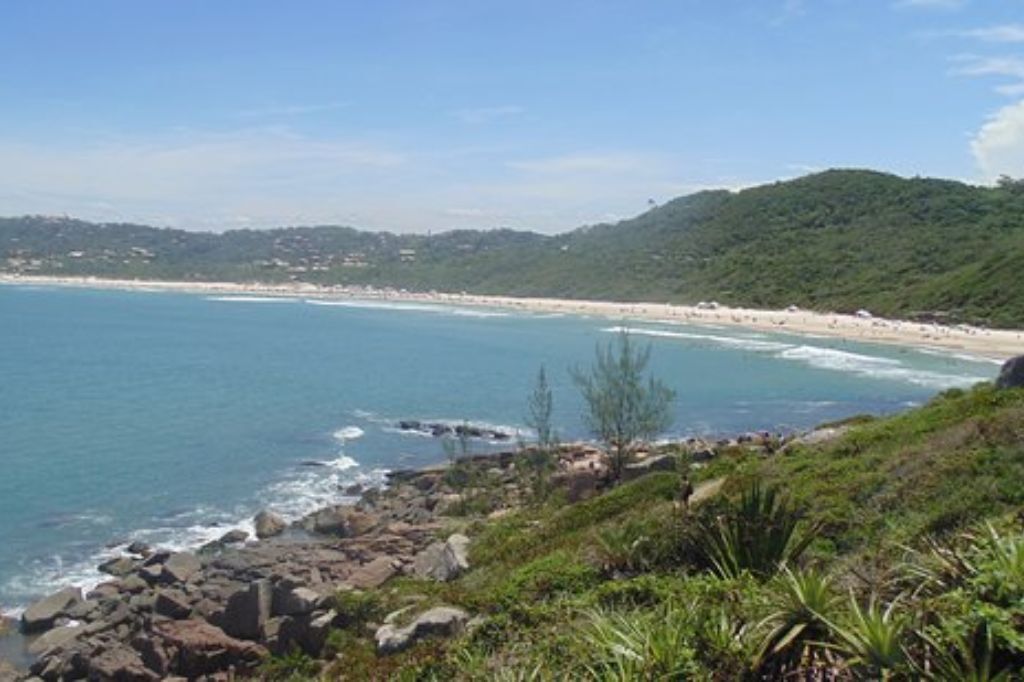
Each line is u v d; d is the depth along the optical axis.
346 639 20.16
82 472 47.62
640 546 14.62
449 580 23.28
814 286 141.62
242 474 47.91
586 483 34.22
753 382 82.25
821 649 7.66
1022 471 15.84
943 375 85.00
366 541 34.22
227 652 22.30
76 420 62.94
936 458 17.84
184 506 41.66
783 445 30.08
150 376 86.62
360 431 60.09
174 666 22.55
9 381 82.06
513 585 16.39
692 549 13.18
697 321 139.12
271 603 23.78
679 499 17.98
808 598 8.12
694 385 80.62
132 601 28.34
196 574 30.92
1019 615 6.76
